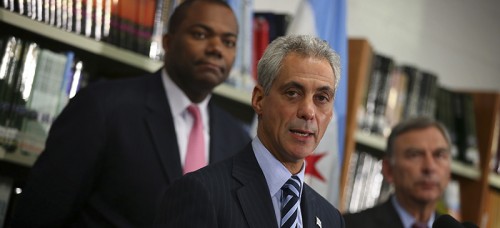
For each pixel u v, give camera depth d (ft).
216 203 9.30
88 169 13.85
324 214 10.46
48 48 16.49
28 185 13.79
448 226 9.98
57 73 15.76
